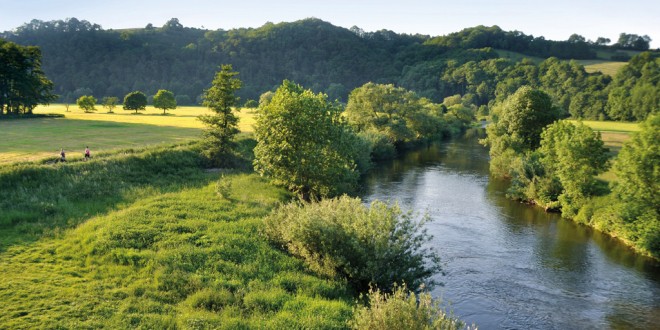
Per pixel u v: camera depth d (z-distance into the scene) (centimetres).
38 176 3381
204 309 1745
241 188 3975
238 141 5859
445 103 16838
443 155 7900
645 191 2972
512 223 3734
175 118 11362
